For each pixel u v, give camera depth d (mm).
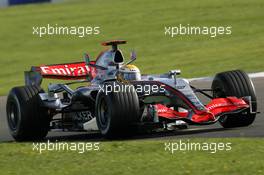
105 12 133375
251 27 106375
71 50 106875
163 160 30000
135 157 30875
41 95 39188
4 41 117312
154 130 35281
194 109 35188
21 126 38844
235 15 116875
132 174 27844
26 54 106688
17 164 31391
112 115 34469
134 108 34688
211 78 68000
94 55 100938
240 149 31266
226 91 37500
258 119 41531
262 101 50938
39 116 38969
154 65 85750
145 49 100375
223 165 28359
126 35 113000
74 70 41781
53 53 105812
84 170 29078
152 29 114562
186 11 125500
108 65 38812
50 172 29141
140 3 138875
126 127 34906
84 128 37875
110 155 31719
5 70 95500
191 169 28062
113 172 28359
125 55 97500
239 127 38438
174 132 38062
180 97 36062
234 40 97875
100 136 39656
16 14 139375
